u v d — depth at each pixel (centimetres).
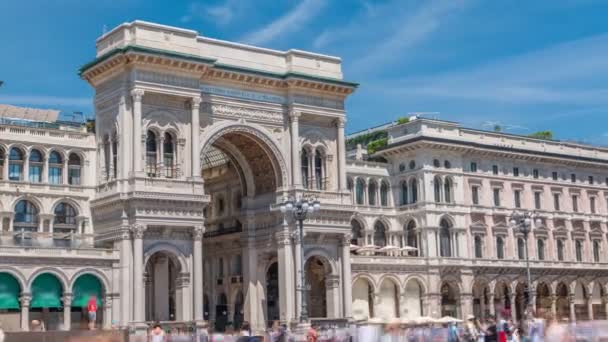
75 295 7750
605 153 13062
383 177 11244
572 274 12019
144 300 7950
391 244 11112
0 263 7375
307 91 9212
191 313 8162
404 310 10306
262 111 8981
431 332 6106
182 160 8356
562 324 4384
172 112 8344
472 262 10950
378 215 11056
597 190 12812
